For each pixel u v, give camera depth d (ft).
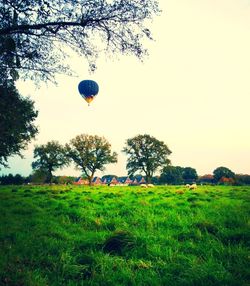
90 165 294.05
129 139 327.47
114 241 22.29
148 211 39.06
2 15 23.16
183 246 22.07
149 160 315.37
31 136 121.90
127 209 41.01
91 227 31.09
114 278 16.65
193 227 27.96
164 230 27.84
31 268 18.24
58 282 15.99
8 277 16.29
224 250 20.21
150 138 323.16
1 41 22.94
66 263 18.52
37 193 83.46
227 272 16.12
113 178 499.10
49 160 294.05
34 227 30.45
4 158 127.54
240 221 29.22
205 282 15.25
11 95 31.73
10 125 51.75
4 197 68.49
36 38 25.53
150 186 160.15
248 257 18.57
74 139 294.05
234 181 271.90
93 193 84.48
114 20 24.77
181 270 17.13
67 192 89.40
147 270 17.69
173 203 49.37
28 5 23.31
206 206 44.21
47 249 21.98
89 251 21.56
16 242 24.13
